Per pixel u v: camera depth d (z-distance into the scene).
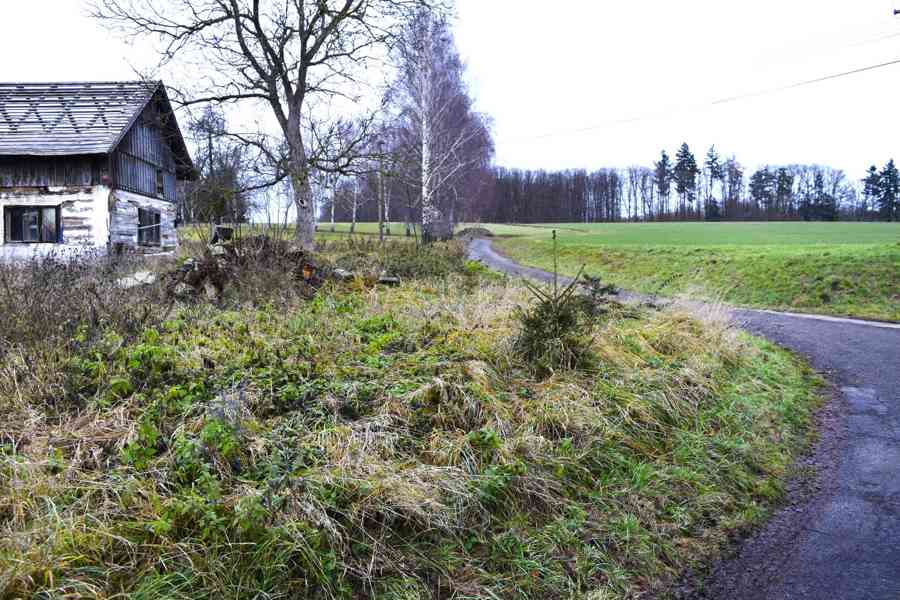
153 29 17.66
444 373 5.36
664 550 4.06
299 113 18.86
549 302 6.77
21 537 2.93
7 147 17.17
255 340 6.06
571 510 4.30
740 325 12.02
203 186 11.97
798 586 3.68
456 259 13.93
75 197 17.94
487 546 3.79
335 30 18.36
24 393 4.58
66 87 20.72
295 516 3.38
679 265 24.23
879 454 5.83
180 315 7.20
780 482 5.21
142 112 20.36
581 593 3.54
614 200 97.00
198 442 3.76
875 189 81.00
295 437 4.19
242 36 18.22
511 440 4.67
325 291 9.33
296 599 3.09
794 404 7.23
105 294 7.14
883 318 14.52
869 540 4.22
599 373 6.33
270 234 10.41
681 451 5.38
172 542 3.17
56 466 3.63
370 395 4.92
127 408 4.43
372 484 3.75
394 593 3.24
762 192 89.56
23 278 7.83
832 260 18.98
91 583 2.86
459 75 28.12
